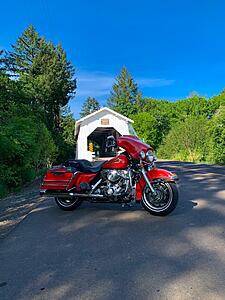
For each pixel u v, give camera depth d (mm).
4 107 16875
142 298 3098
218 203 6820
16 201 8766
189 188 8812
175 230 5078
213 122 21562
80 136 18969
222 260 3857
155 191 5848
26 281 3596
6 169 10773
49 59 38844
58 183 6672
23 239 5066
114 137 6504
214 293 3121
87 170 6559
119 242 4672
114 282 3449
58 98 36781
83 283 3471
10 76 21656
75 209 6906
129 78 72688
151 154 5992
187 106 59875
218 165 17406
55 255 4312
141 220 5742
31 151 12336
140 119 55031
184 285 3299
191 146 29922
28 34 41438
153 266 3789
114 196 6156
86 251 4391
